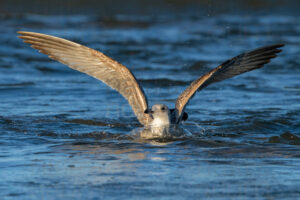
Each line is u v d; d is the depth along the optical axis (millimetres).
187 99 11805
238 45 25844
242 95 16875
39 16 32500
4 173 8367
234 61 11648
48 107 14867
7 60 22297
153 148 10273
